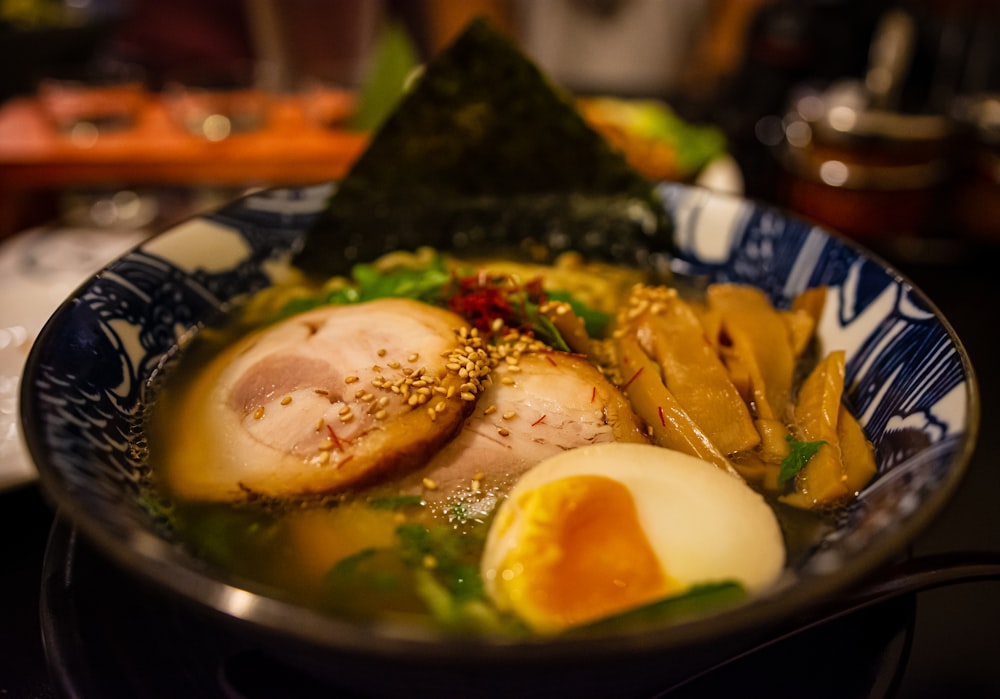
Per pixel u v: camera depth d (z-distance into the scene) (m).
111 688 0.17
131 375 0.21
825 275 0.24
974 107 0.41
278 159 0.42
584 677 0.14
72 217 0.44
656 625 0.13
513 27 0.65
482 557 0.17
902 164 0.38
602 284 0.28
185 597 0.13
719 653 0.15
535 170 0.29
